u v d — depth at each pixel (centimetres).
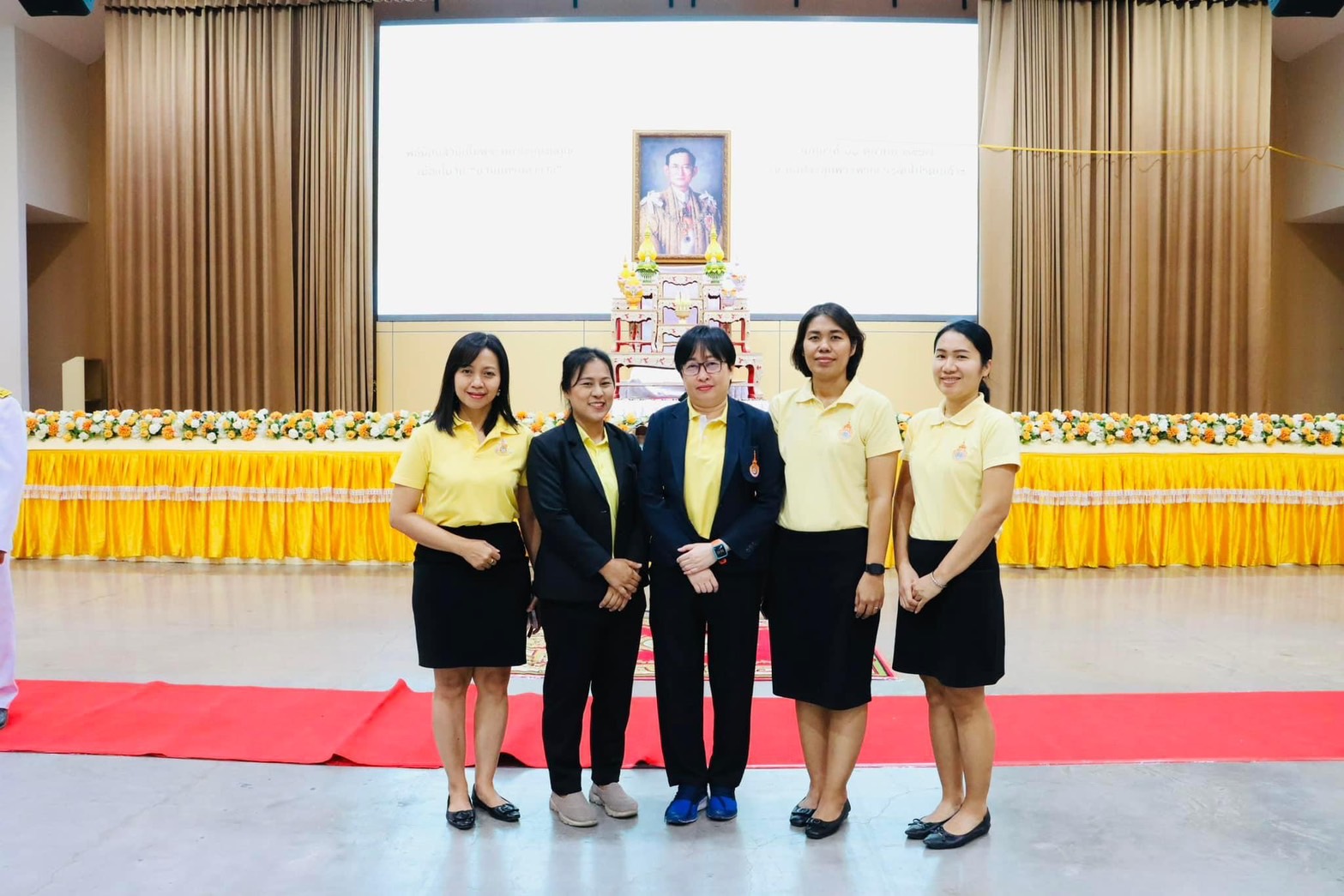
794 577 248
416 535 249
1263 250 857
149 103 870
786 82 855
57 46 897
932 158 856
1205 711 340
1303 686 370
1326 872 227
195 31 867
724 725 255
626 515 257
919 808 265
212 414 621
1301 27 870
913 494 256
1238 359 866
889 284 861
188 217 866
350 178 857
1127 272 853
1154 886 221
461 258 869
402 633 445
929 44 852
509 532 254
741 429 249
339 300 862
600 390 253
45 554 616
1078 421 618
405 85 864
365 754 298
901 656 248
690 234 852
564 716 253
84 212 938
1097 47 854
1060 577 585
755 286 860
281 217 864
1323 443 618
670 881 224
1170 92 849
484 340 253
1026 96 845
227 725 321
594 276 866
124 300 880
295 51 872
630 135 858
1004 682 376
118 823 251
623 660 257
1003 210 844
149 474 613
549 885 222
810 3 881
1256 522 615
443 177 866
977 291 861
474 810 257
